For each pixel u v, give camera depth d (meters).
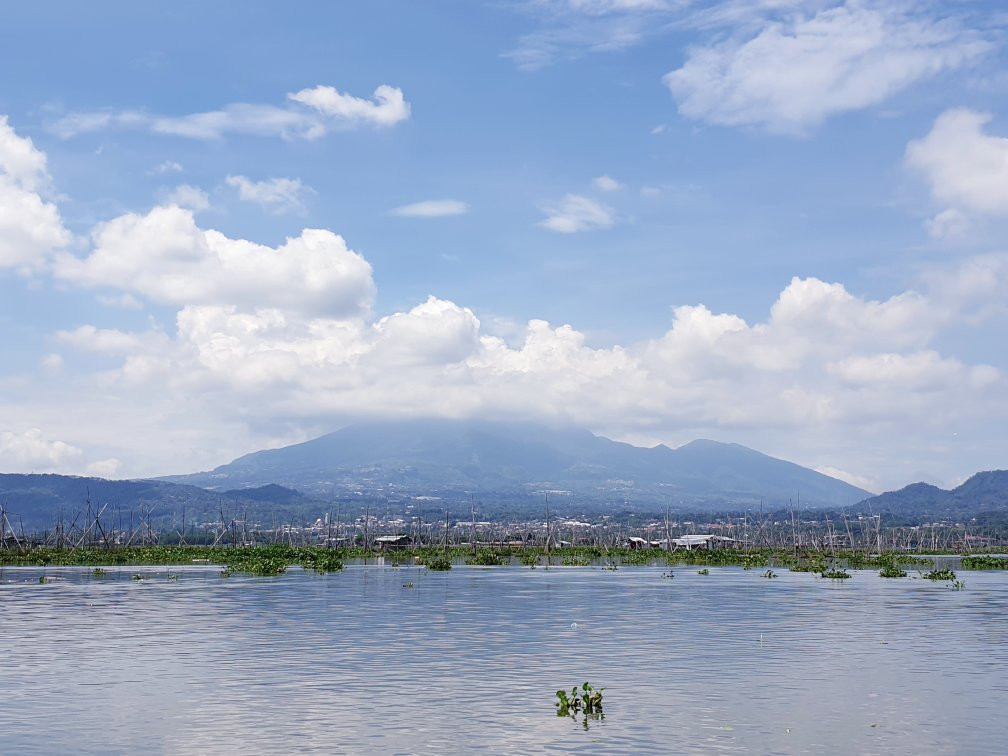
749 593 80.06
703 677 36.06
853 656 41.59
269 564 117.06
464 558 167.38
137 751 25.16
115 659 41.00
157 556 158.38
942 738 26.39
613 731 27.14
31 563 145.12
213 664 39.47
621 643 46.00
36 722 28.53
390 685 34.34
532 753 24.84
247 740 26.27
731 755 24.64
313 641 46.88
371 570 122.50
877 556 169.88
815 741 26.05
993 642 46.41
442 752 24.95
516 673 36.97
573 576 107.75
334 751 25.08
